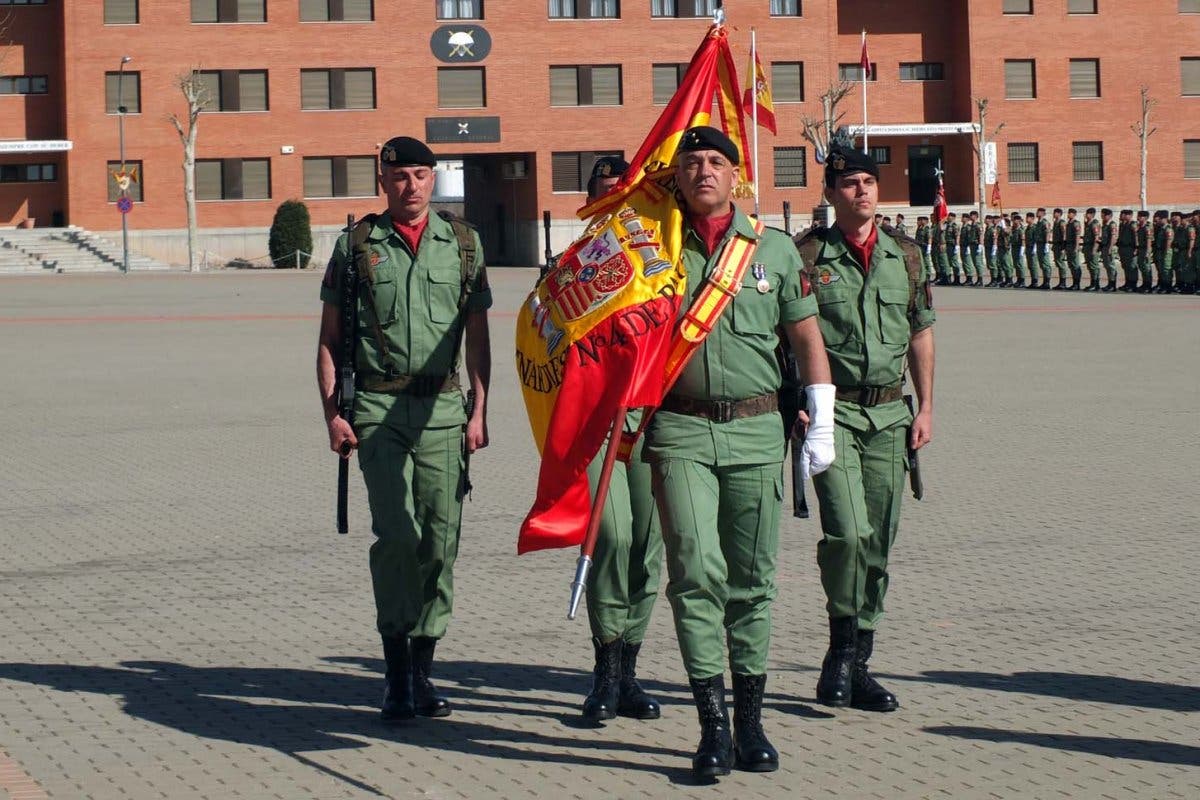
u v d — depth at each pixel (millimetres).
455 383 6840
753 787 5707
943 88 72375
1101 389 19516
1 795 5590
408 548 6594
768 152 69938
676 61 70000
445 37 68688
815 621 8336
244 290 47781
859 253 6902
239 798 5578
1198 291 41156
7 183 68500
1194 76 73000
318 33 68250
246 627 8258
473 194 75875
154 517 11555
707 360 5941
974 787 5676
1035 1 71188
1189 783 5699
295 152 68562
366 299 6680
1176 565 9555
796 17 70000
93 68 67125
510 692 7066
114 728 6480
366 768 5941
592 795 5613
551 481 6043
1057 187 72000
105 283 53531
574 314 5988
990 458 14062
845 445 6805
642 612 6793
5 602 8836
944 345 26266
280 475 13492
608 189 7352
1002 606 8586
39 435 16188
